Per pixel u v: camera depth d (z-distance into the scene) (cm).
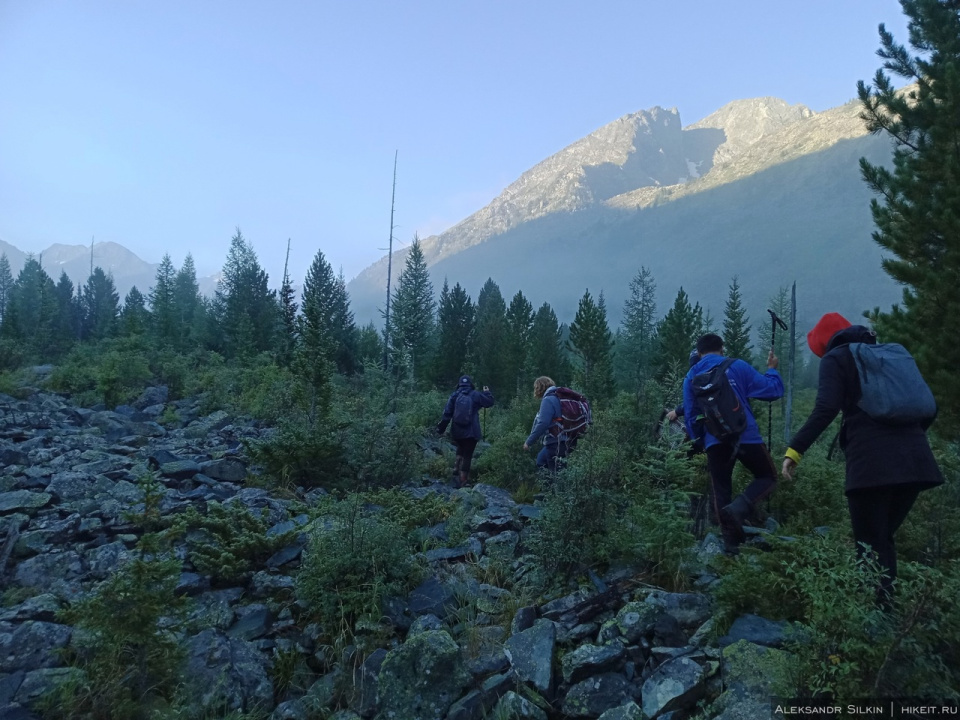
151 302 6056
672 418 664
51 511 675
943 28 892
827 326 426
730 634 370
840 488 669
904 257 916
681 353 3347
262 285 5778
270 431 1306
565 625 437
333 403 1396
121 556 560
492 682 375
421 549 620
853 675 285
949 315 802
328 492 866
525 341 4206
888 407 357
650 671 370
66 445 1008
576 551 499
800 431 379
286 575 547
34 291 8888
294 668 423
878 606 310
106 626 375
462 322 4619
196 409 1614
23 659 403
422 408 1762
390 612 469
